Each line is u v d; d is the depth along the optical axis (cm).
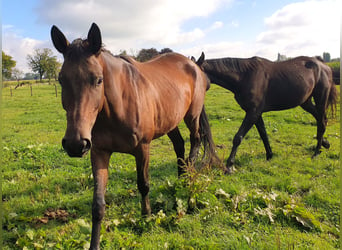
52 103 1495
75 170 430
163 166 448
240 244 228
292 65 460
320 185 355
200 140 412
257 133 681
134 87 236
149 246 226
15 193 338
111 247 228
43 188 353
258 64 441
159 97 273
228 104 1199
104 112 209
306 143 587
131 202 313
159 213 273
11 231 255
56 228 261
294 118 873
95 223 214
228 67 437
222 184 355
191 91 358
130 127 228
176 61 361
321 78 486
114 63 222
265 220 269
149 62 327
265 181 372
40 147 550
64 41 191
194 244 234
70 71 172
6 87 3061
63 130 794
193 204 290
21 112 1167
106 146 229
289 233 251
